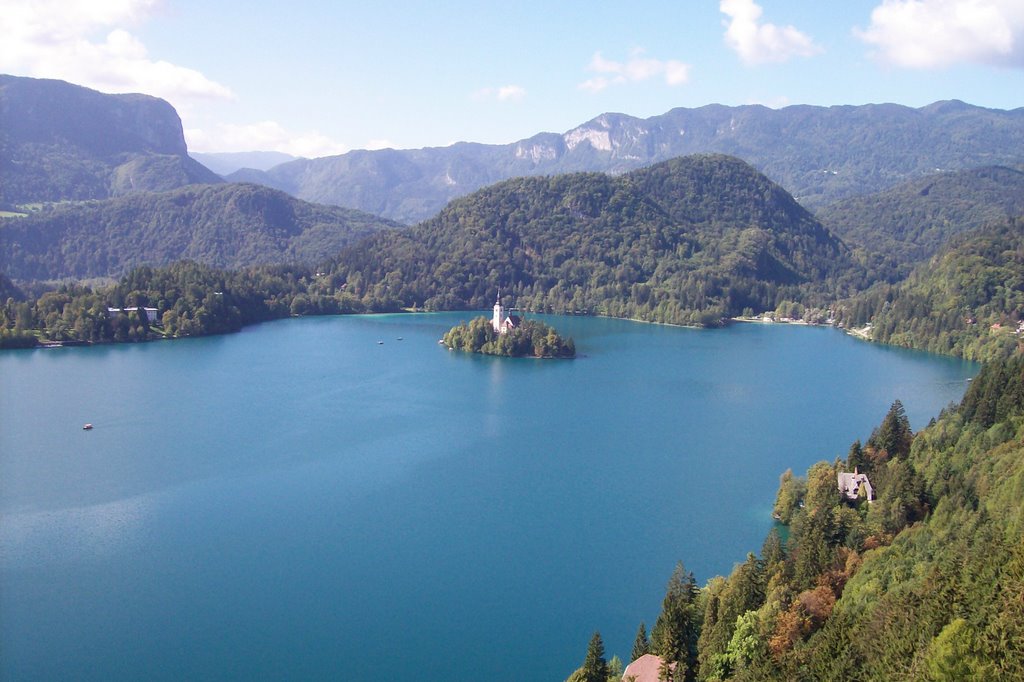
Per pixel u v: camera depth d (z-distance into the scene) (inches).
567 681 4055.1
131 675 4377.5
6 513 6461.6
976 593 3484.3
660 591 5334.6
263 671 4439.0
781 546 5002.5
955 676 3063.5
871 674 3314.5
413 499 6948.8
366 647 4677.7
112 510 6574.8
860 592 4030.5
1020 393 6565.0
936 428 6673.2
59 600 5118.1
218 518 6451.8
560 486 7303.2
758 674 3523.6
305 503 6815.9
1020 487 4682.6
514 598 5231.3
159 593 5226.4
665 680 3779.5
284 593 5260.8
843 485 5812.0
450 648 4685.0
